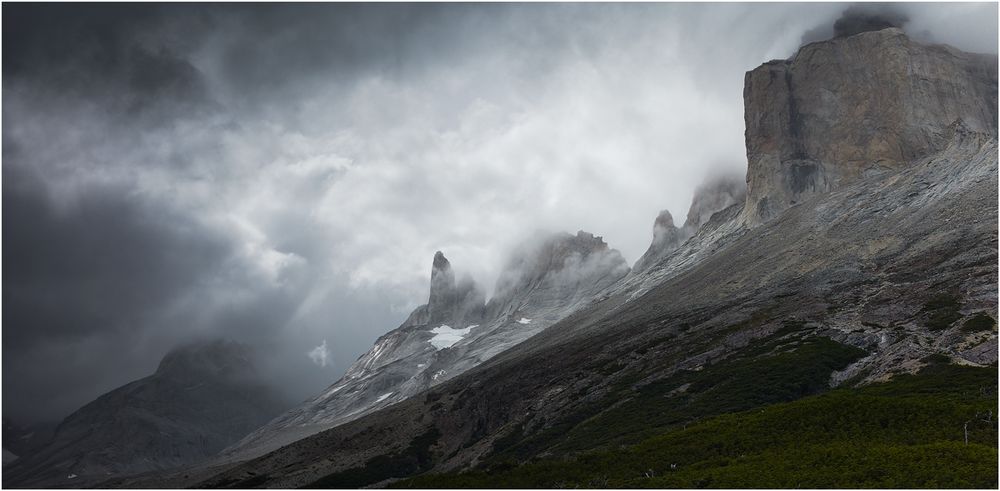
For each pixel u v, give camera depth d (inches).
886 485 4025.6
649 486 4581.7
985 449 4308.6
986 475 3978.8
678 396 7485.2
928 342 7037.4
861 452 4549.7
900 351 6983.3
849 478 4197.8
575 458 5580.7
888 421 4997.5
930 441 4606.3
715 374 7736.2
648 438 5826.8
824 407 5378.9
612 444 6210.6
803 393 6796.3
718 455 5000.0
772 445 4972.9
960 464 4158.5
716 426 5541.3
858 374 6899.6
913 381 6131.9
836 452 4606.3
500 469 5782.5
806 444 4872.0
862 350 7529.5
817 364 7239.2
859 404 5319.9
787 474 4394.7
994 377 5782.5
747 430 5290.4
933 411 5022.1
